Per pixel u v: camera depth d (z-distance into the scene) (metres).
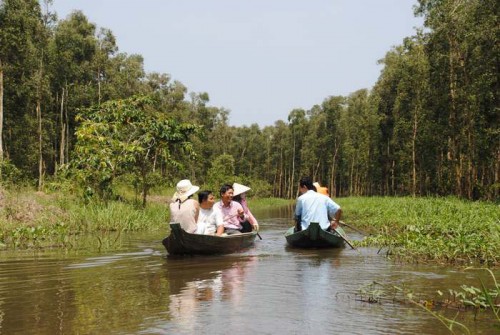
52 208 12.30
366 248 8.37
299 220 9.22
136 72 40.12
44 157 34.53
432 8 24.28
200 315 3.72
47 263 6.51
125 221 11.76
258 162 74.81
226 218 8.90
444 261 6.55
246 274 5.61
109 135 15.51
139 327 3.42
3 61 25.11
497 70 21.44
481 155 24.25
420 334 3.21
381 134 43.72
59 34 32.59
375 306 3.97
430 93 27.31
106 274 5.66
